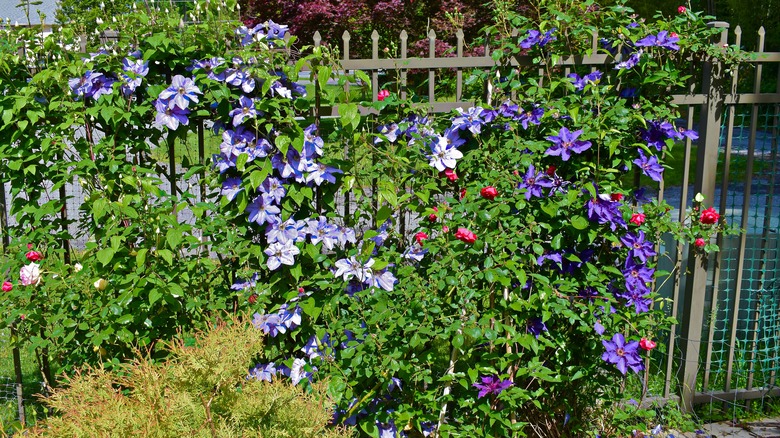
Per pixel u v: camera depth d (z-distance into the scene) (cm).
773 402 359
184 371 196
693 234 322
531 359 286
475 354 295
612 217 290
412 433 306
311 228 296
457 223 279
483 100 324
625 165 305
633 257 309
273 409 208
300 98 300
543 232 301
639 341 290
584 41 324
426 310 265
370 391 281
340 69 301
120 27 297
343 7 890
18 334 308
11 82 302
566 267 303
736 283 344
